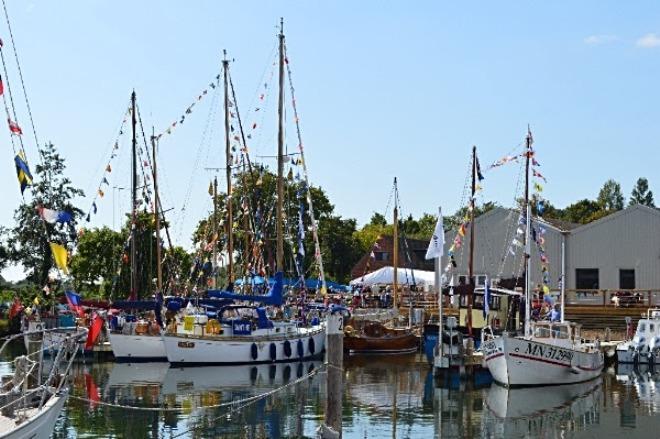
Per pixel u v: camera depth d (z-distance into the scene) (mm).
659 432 23969
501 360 32062
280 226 42781
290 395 29438
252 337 39906
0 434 13625
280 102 45031
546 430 24156
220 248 56250
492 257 57688
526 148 36906
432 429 24094
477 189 44531
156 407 26781
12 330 53188
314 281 57406
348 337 46188
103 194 42625
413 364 41125
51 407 15695
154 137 48406
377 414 26453
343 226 87812
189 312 40781
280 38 45188
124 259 48094
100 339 40969
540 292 49281
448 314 52156
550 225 55625
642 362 41406
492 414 26531
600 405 28422
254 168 59281
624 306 50375
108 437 22219
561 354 32781
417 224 114000
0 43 17141
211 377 34750
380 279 59250
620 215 54469
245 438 22297
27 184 17359
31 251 62844
